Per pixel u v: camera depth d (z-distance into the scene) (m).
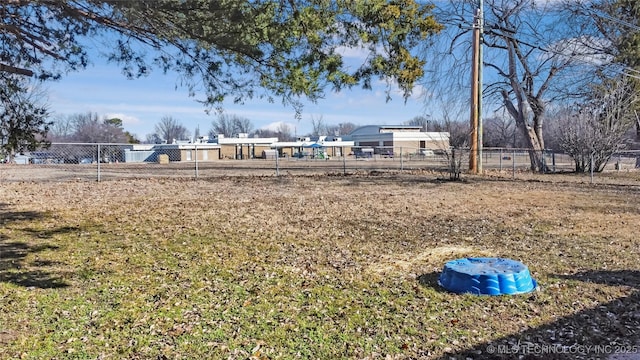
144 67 5.68
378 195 12.68
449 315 4.13
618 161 25.88
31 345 3.51
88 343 3.56
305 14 5.17
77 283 5.02
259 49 5.26
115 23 5.05
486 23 22.55
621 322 3.93
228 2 4.61
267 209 10.23
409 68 5.89
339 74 5.68
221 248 6.69
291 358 3.33
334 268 5.71
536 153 22.59
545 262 5.88
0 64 5.40
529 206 10.84
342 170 23.91
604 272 5.40
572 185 15.60
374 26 5.53
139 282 5.10
